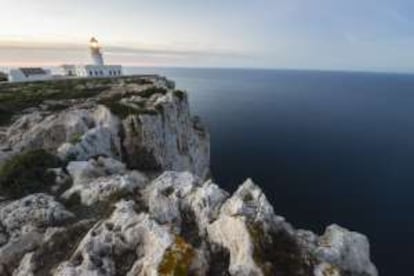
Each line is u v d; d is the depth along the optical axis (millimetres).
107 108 44500
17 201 20891
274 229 16984
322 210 53812
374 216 51812
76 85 77625
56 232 17156
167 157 47344
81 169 26578
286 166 74438
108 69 125625
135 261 14938
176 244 14344
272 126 117188
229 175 69188
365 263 17188
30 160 26438
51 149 34656
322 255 16516
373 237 46062
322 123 124688
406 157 81625
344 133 107688
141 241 15766
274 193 60344
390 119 136375
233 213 17172
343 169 72750
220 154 82562
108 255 15086
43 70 108000
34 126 39281
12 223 18703
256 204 18062
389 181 65875
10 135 37906
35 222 18828
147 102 51344
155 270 13039
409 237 46125
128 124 43094
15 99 55594
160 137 46156
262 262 14484
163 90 60719
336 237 17891
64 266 14195
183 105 58469
